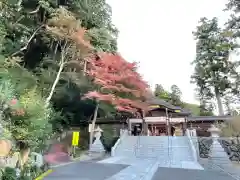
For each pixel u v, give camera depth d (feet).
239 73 76.84
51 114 35.40
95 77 45.39
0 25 27.99
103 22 46.78
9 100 18.20
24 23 36.78
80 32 34.99
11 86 19.58
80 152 42.52
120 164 30.53
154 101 67.82
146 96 51.70
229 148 34.55
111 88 45.78
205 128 61.52
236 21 57.41
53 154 33.60
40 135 22.26
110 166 28.58
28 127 19.54
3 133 16.38
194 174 23.97
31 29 37.70
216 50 78.95
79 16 41.24
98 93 44.57
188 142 43.04
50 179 20.43
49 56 42.88
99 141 43.75
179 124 70.69
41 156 24.32
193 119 60.95
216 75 83.15
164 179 21.50
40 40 42.50
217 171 25.77
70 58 40.86
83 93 47.39
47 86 37.76
